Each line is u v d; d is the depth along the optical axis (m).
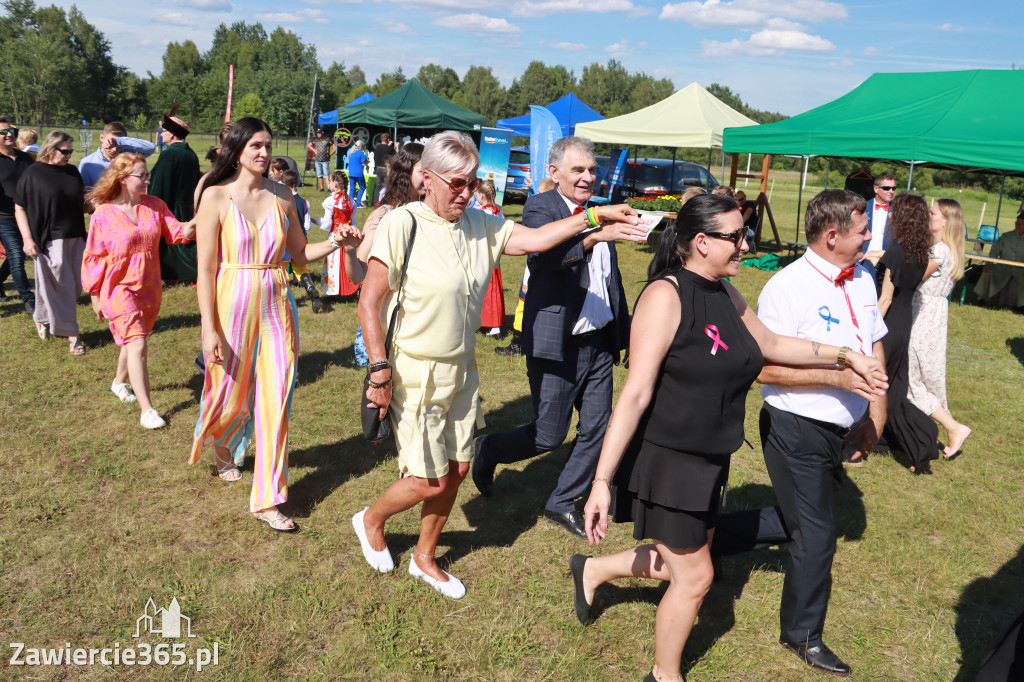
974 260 11.90
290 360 3.82
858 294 3.18
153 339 6.75
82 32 92.75
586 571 3.12
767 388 3.08
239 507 3.97
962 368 7.76
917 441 4.85
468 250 3.05
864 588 3.63
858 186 13.06
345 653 2.90
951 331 9.53
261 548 3.61
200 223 3.62
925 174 38.78
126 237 4.66
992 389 6.95
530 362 3.88
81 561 3.37
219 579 3.33
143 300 4.86
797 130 11.70
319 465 4.53
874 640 3.24
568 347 3.75
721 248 2.43
